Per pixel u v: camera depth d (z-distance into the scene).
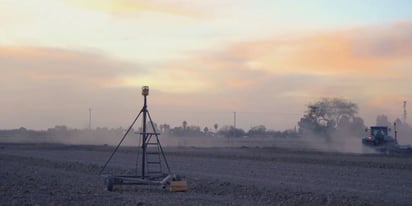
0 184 27.86
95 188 27.08
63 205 20.59
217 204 21.47
